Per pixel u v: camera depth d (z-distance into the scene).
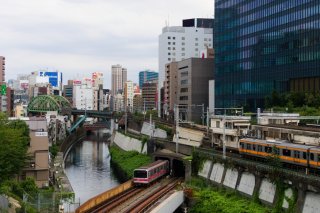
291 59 154.38
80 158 170.62
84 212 65.50
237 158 81.50
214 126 107.12
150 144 134.88
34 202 67.81
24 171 94.94
